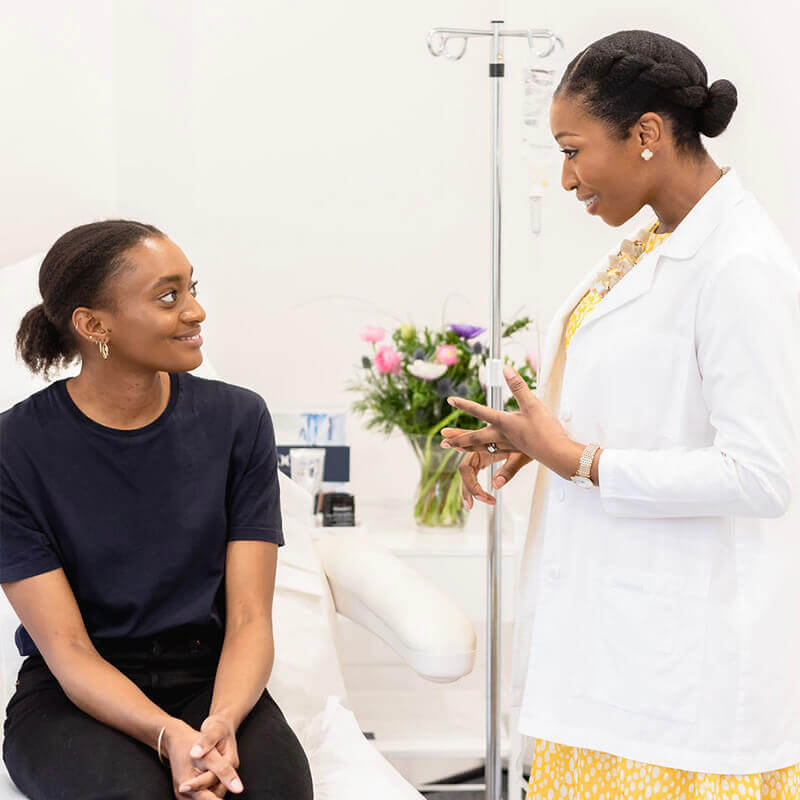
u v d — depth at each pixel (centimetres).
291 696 171
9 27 226
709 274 128
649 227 145
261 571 153
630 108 130
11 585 143
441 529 247
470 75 281
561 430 135
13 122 229
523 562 160
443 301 286
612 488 131
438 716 264
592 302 147
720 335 125
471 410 139
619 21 236
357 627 272
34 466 145
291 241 280
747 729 131
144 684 148
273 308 280
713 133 134
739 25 212
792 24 207
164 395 151
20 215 232
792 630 134
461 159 283
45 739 133
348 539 209
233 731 134
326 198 280
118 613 148
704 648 131
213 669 152
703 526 132
